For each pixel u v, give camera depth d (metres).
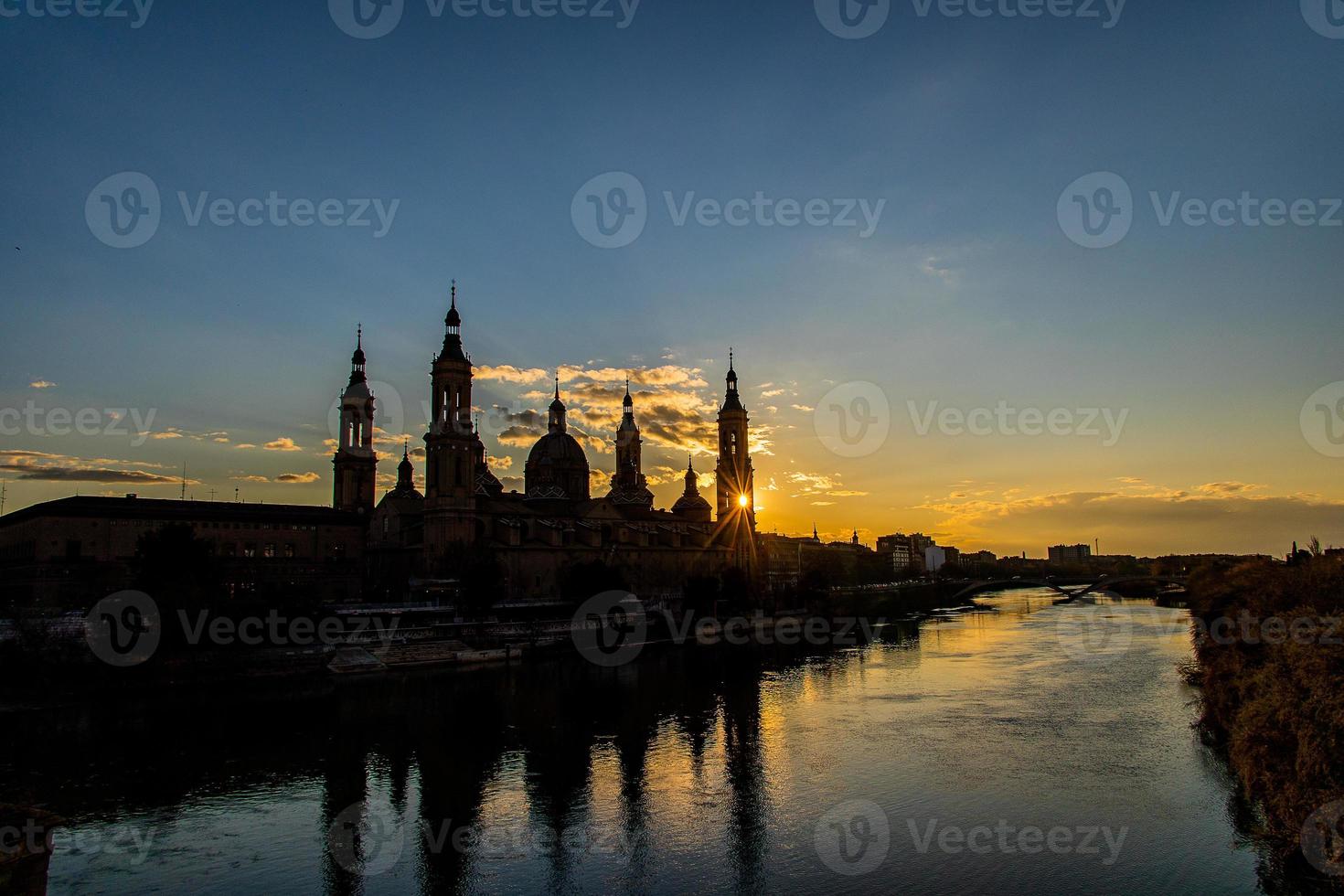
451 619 165.38
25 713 101.31
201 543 133.62
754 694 117.69
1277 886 51.47
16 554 161.25
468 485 190.38
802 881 53.94
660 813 66.44
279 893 52.44
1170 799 66.81
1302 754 52.12
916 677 132.38
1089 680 124.56
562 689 121.12
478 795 70.88
